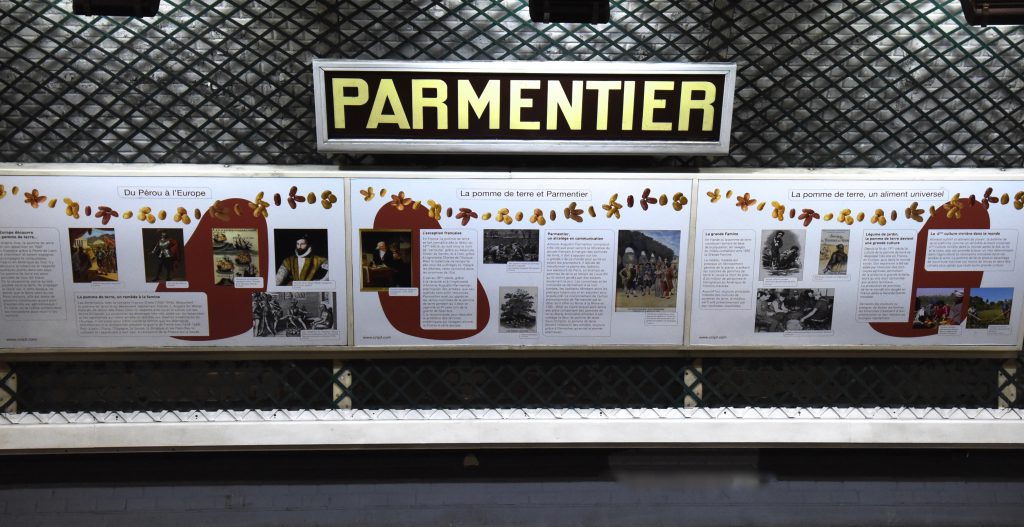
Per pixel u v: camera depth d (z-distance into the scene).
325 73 3.35
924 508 3.78
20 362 3.74
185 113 3.61
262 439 3.69
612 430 3.74
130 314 3.57
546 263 3.60
